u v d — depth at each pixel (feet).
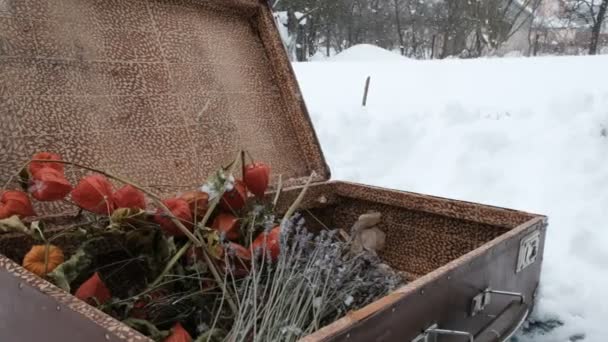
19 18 1.82
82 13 2.01
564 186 4.27
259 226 1.77
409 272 2.47
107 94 2.01
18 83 1.76
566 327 2.64
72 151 1.85
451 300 1.43
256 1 2.73
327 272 1.60
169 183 2.10
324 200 2.64
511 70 9.18
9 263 1.24
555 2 33.22
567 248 3.46
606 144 4.70
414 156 5.38
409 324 1.26
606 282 3.02
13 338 1.21
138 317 1.45
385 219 2.58
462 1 31.19
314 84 10.06
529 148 4.96
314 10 29.66
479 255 1.55
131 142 2.04
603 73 7.96
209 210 1.68
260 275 1.50
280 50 2.73
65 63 1.91
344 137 5.98
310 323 1.46
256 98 2.63
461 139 5.35
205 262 1.58
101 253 1.62
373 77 10.31
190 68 2.35
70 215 1.71
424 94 8.19
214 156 2.33
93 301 1.35
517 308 1.80
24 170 1.55
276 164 2.59
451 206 2.33
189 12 2.45
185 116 2.27
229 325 1.49
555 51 33.60
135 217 1.53
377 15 34.60
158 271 1.59
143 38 2.20
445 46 32.07
